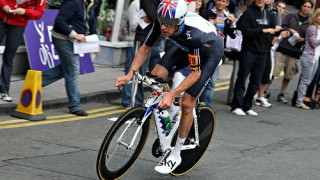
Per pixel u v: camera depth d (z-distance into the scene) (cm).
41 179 924
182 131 955
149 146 1212
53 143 1166
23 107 1362
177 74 1311
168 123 961
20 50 1786
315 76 1914
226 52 1692
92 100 1644
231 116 1644
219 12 1585
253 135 1411
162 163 962
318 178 1071
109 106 1625
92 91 1700
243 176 1046
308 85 1905
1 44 1739
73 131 1289
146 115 916
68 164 1026
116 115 1512
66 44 1398
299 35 1920
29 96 1354
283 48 1909
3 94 1455
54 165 1010
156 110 934
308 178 1066
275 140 1374
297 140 1393
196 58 900
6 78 1460
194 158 1036
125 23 2217
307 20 1925
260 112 1753
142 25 1481
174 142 995
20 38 1470
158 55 1552
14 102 1445
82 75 1944
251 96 1683
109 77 1967
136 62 948
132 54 1536
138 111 905
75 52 1404
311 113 1816
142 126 945
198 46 895
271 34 1580
